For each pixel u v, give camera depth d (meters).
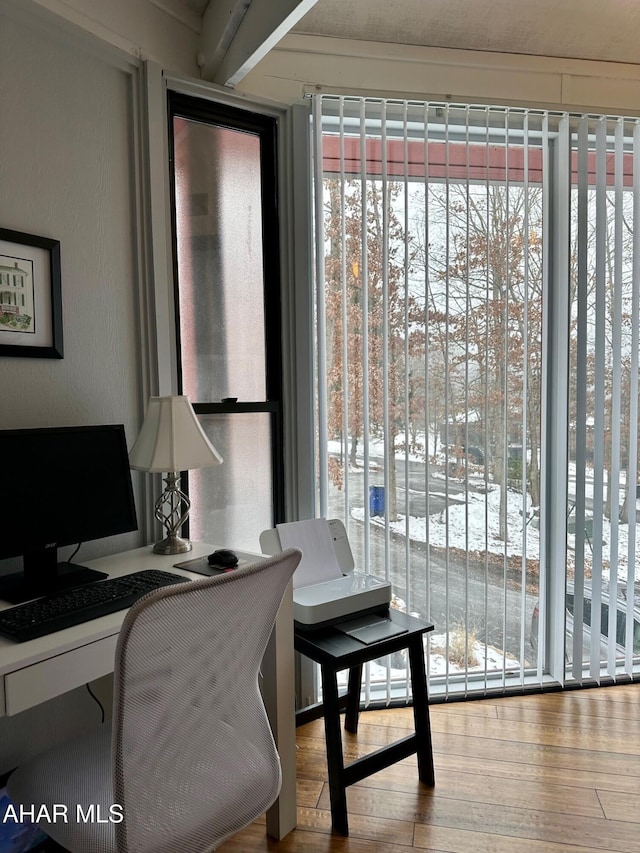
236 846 1.67
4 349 1.64
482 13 2.18
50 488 1.60
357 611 1.93
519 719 2.30
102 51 1.85
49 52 1.74
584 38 2.34
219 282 2.24
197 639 1.09
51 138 1.76
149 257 2.01
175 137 2.12
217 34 2.05
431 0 2.11
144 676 1.03
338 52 2.30
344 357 2.27
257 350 2.34
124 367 1.99
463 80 2.40
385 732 2.21
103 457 1.76
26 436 1.56
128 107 1.96
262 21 1.79
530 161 2.38
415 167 2.28
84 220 1.85
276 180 2.30
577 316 2.42
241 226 2.28
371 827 1.72
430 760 1.90
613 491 2.52
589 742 2.14
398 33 2.28
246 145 2.28
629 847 1.64
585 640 2.62
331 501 2.32
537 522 2.49
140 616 0.97
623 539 2.56
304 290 2.29
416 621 1.94
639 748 2.11
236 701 1.24
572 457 2.49
